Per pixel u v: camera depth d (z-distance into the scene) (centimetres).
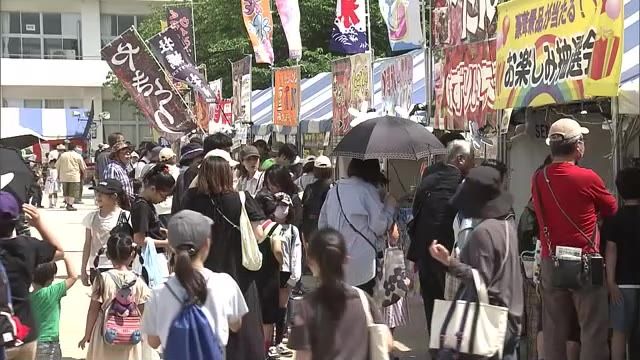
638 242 532
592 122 714
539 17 634
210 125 1705
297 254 736
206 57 2736
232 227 545
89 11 4641
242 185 855
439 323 419
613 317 540
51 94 4678
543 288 550
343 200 609
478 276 417
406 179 1073
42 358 558
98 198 684
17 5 4597
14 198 452
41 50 4662
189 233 406
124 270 576
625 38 611
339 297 365
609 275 536
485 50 765
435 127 906
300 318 365
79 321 880
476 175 439
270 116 1764
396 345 754
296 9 1316
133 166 1466
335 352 359
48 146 3044
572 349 559
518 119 776
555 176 530
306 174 1075
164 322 397
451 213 608
